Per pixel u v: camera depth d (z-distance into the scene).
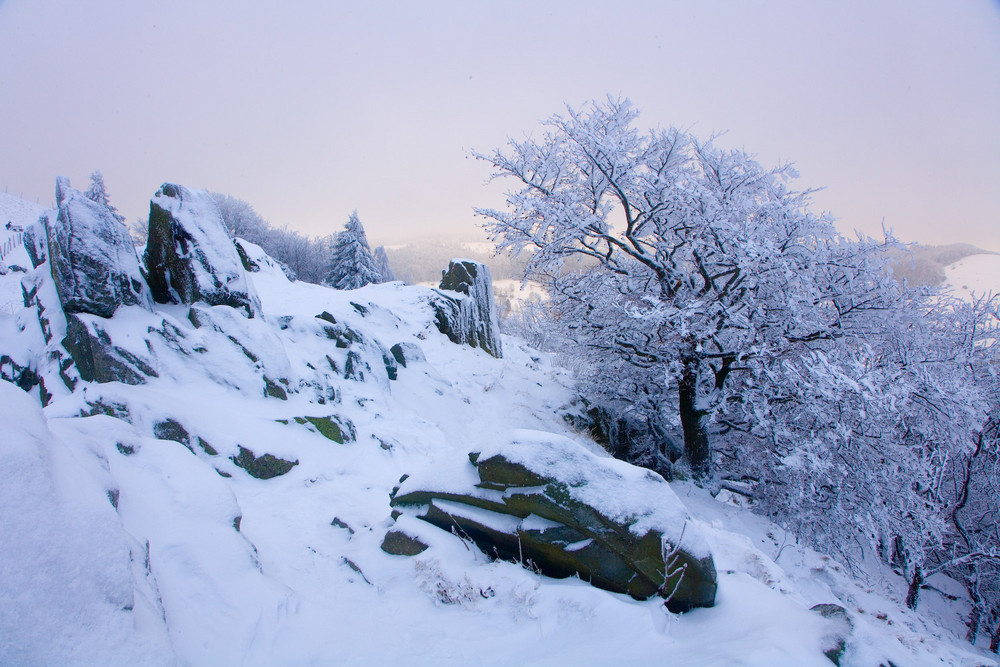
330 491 6.27
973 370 13.83
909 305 12.92
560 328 16.16
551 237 15.18
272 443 6.60
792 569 7.86
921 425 12.21
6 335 8.46
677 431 17.47
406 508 5.32
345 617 3.73
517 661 3.13
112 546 2.54
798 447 11.45
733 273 13.63
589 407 16.20
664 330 14.37
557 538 4.28
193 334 8.16
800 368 12.65
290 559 4.61
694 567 3.88
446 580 4.07
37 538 2.30
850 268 12.78
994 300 13.62
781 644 3.00
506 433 4.91
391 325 16.48
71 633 2.13
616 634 3.35
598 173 14.99
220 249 9.34
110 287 7.78
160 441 4.88
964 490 13.45
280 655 3.11
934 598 12.52
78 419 4.44
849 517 11.21
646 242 14.37
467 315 19.52
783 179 14.10
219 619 3.23
